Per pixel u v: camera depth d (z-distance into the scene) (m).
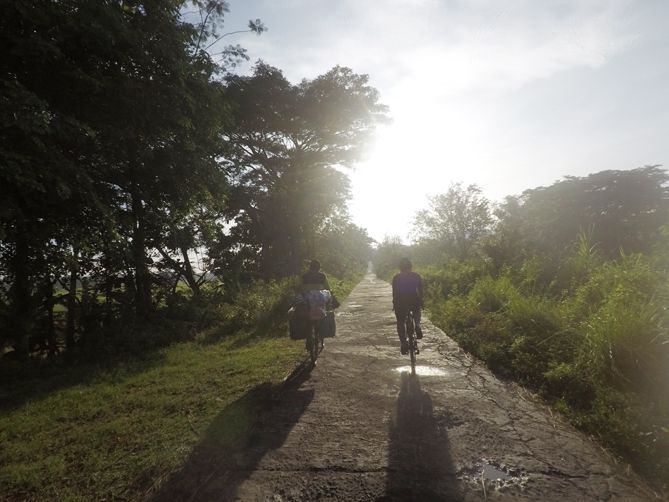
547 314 7.27
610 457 3.29
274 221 31.52
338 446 3.64
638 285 6.62
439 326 9.91
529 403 4.61
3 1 5.92
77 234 8.50
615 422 3.71
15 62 6.84
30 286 8.44
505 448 3.50
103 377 6.88
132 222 9.45
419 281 6.56
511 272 11.84
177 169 9.84
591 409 4.16
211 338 10.20
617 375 4.54
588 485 2.90
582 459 3.28
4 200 6.65
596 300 7.29
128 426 4.43
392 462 3.31
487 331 7.81
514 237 15.41
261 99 27.45
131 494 3.02
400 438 3.77
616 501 2.71
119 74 8.00
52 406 5.46
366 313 14.17
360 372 6.20
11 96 5.63
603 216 38.84
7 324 8.25
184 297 13.11
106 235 9.14
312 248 38.25
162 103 8.53
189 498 2.90
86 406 5.32
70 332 9.70
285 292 15.86
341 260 49.50
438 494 2.84
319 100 29.16
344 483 3.01
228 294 15.43
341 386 5.50
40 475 3.39
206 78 10.63
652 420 3.57
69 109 7.70
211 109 10.34
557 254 11.58
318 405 4.75
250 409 4.68
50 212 7.80
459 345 7.79
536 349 6.13
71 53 7.46
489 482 2.97
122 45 7.92
